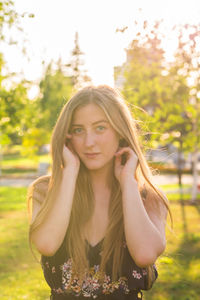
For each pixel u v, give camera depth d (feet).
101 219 5.72
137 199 5.55
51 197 5.53
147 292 16.07
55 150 5.70
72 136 5.68
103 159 5.61
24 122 29.01
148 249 5.35
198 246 23.25
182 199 45.29
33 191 5.92
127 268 5.63
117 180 5.91
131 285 5.62
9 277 18.48
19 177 86.07
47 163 87.40
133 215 5.45
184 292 15.94
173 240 24.76
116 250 5.56
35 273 19.26
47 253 5.39
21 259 21.83
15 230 29.84
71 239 5.61
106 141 5.59
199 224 30.32
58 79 74.08
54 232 5.40
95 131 5.58
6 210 39.06
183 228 28.71
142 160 5.87
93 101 5.55
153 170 7.50
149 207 5.90
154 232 5.46
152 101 33.12
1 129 27.12
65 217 5.45
